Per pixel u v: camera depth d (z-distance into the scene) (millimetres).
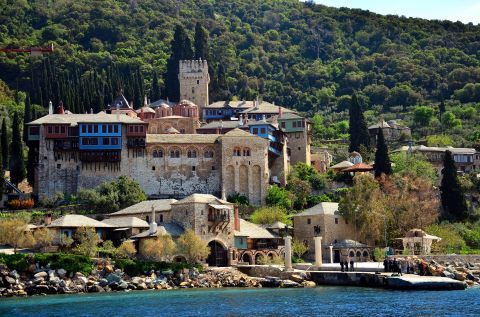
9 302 150375
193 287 181000
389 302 143125
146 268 183125
